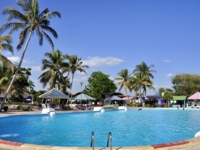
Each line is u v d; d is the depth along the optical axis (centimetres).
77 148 712
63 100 4934
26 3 2888
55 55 4162
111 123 1972
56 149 706
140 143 1102
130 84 5725
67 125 1789
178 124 1912
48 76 4091
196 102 5812
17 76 3988
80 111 3198
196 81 7169
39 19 2941
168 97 5491
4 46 2655
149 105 5228
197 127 1717
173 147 729
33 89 6525
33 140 1155
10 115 2122
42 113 2534
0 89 4172
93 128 1631
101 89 5803
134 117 2602
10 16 2791
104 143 1094
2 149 723
